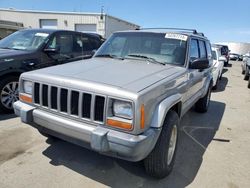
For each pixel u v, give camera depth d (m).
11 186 2.70
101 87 2.39
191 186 2.92
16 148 3.53
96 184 2.83
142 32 4.09
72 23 27.20
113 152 2.43
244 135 4.68
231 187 2.95
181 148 3.91
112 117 2.35
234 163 3.53
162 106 2.59
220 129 4.94
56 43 5.58
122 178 2.98
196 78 4.18
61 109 2.66
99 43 6.89
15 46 5.43
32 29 5.93
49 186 2.74
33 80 2.87
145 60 3.63
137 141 2.27
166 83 2.79
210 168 3.35
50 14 27.58
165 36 3.87
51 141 3.79
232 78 13.36
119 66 3.25
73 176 2.95
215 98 8.00
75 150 3.56
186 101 3.81
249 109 6.73
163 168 2.86
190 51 3.85
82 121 2.52
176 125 3.01
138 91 2.33
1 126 4.26
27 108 2.90
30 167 3.08
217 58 9.47
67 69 3.04
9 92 4.87
